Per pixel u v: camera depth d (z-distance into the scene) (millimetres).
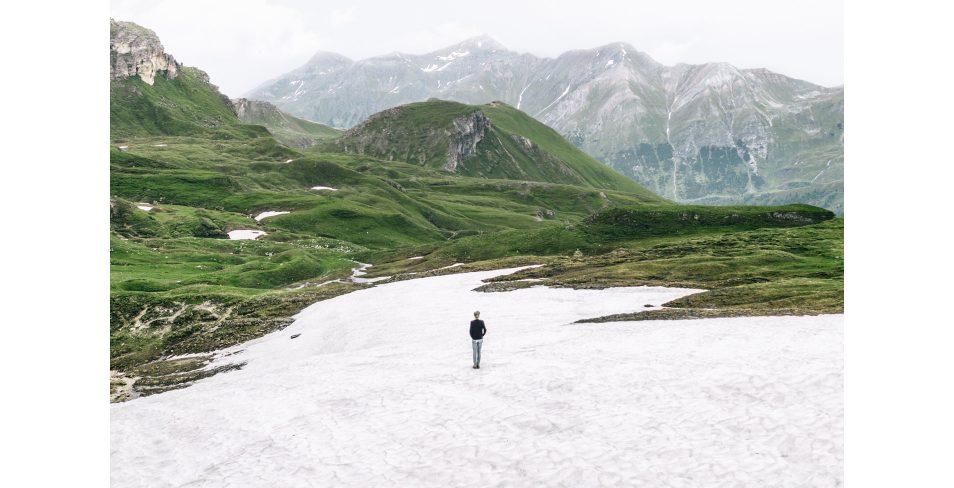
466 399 32906
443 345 51969
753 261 103312
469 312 69750
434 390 35531
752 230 154250
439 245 161375
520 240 153000
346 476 25062
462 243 153625
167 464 30812
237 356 68188
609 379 33156
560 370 36156
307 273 134000
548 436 26406
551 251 145125
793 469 20625
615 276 94500
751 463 21438
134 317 91625
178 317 91312
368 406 34281
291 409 36125
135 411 43250
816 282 76188
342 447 28297
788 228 148750
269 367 57844
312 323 77375
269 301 95500
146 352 79938
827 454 21188
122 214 189375
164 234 183875
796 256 107875
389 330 63844
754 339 39500
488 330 57375
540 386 33406
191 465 29938
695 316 54219
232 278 120438
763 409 25781
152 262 140000
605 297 75625
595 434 25859
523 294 81250
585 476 22297
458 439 27312
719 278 91062
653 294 77188
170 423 38375
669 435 24703
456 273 112688
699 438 24016
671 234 155125
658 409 27750
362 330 66312
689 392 29359
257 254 165375
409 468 25016
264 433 32531
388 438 28625
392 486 23672
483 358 42969
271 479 25938
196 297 96812
